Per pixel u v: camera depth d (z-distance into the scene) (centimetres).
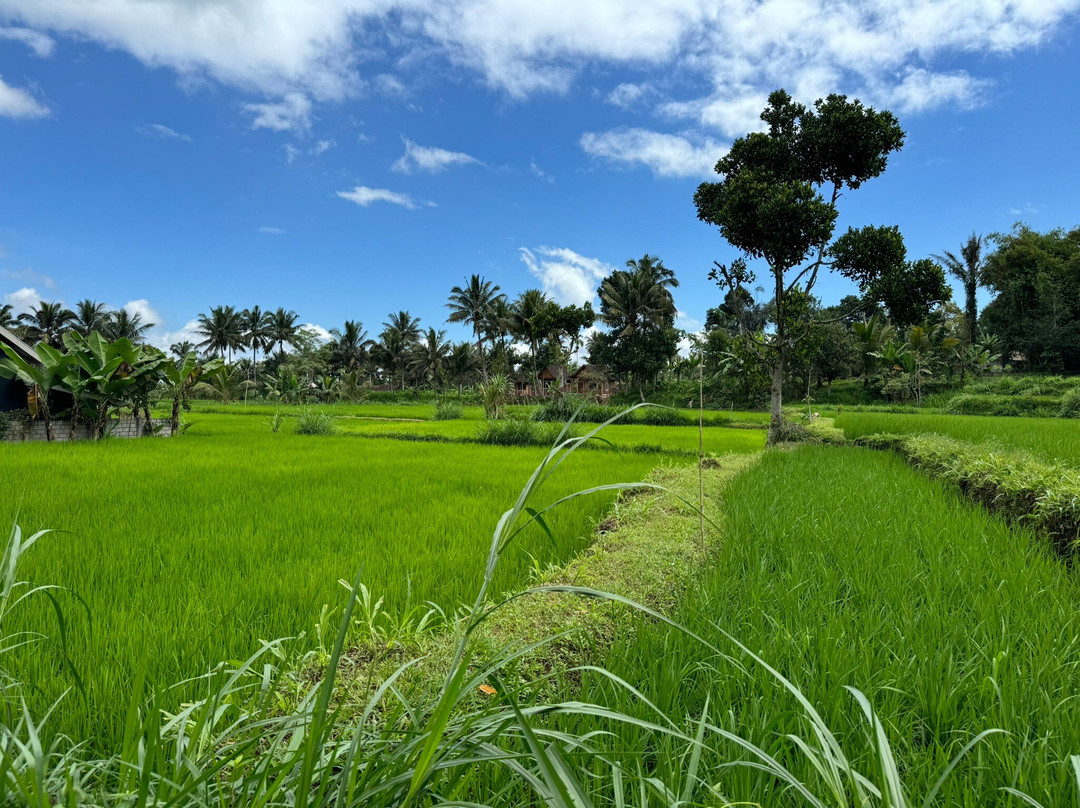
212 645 273
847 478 812
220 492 732
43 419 1597
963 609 306
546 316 4788
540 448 1513
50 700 220
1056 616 292
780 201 1703
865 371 5188
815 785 162
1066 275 4756
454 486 802
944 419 2142
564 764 106
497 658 150
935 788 119
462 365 6175
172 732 180
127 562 414
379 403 6359
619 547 463
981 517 537
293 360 6144
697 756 124
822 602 314
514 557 442
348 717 199
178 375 1848
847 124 1744
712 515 570
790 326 1833
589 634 271
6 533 495
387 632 276
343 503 665
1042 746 172
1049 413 3098
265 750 184
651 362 4950
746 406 4722
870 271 1769
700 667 236
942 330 5200
